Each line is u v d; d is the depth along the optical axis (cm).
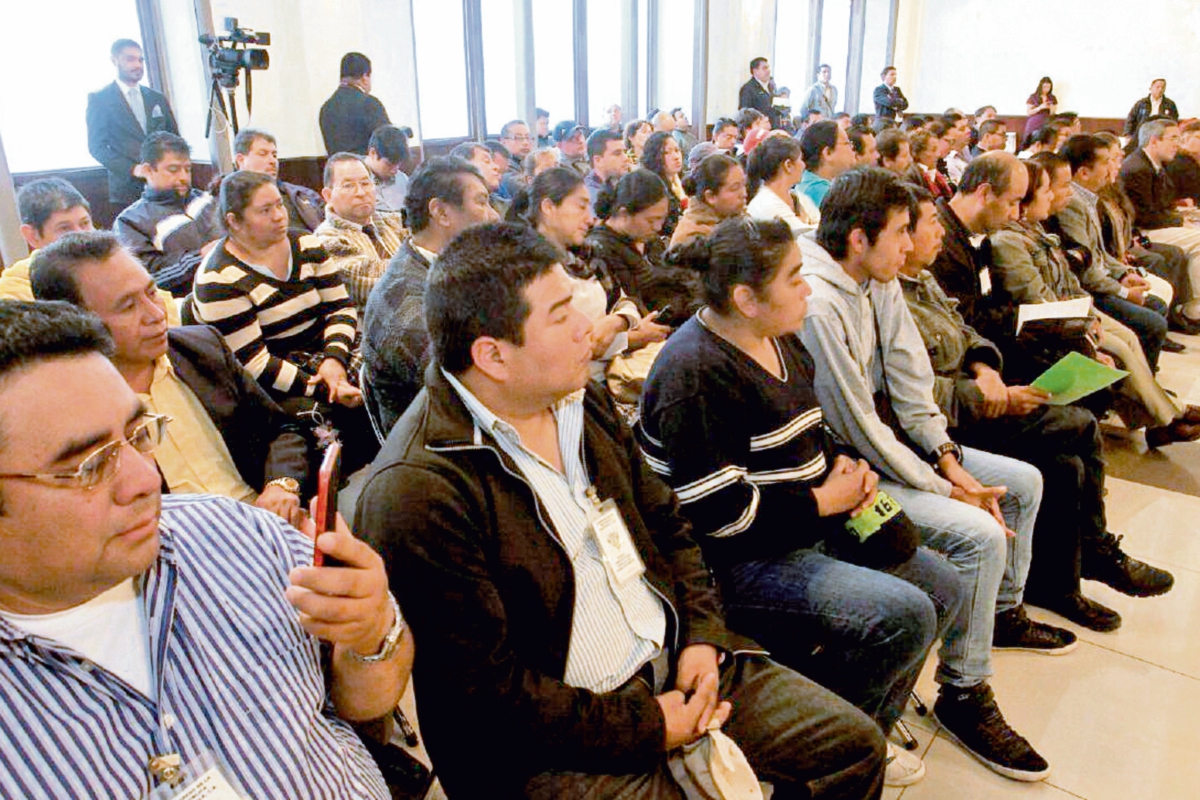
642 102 858
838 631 145
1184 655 203
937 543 174
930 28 1182
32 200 250
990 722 170
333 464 80
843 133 384
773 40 948
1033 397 218
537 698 104
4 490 64
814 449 160
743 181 318
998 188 259
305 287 241
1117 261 403
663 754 113
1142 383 296
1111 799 161
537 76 736
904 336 198
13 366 64
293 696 83
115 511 68
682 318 274
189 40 457
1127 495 283
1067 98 1095
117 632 76
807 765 121
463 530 103
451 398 110
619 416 133
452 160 203
